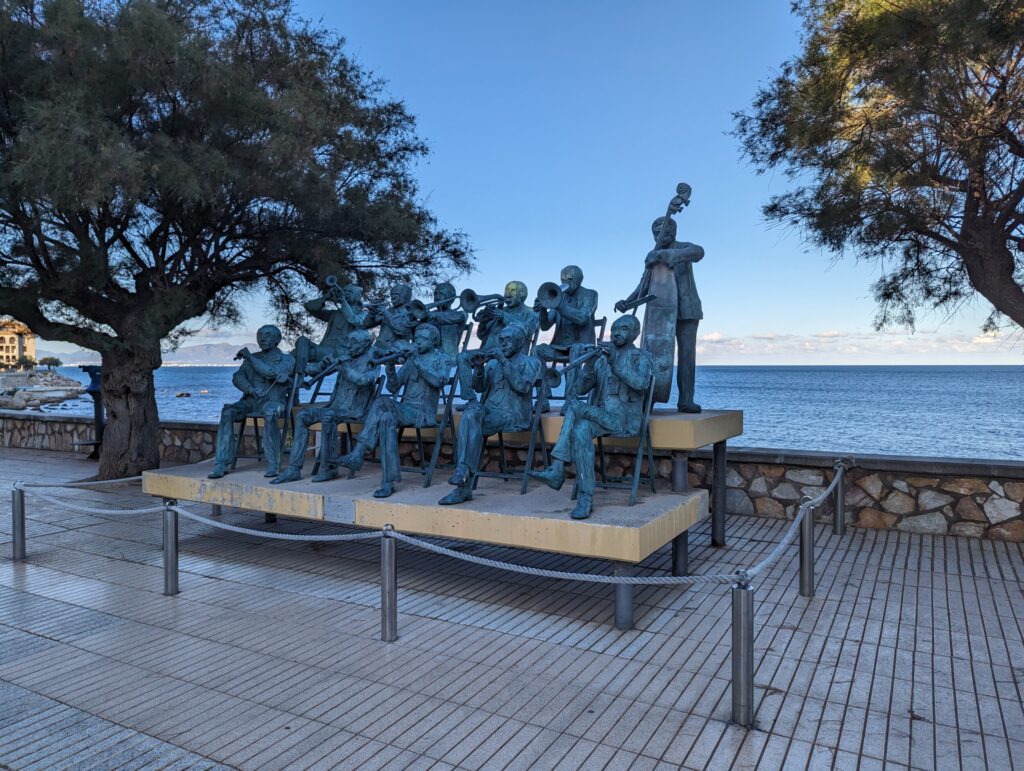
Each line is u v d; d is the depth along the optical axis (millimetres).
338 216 10453
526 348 6512
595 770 3123
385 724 3555
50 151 7477
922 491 7355
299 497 6215
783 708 3670
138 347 10250
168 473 7242
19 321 10102
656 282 6578
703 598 5484
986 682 3951
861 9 6879
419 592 5734
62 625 5000
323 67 10875
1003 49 5926
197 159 8664
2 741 3420
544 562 6629
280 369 7168
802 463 7918
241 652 4500
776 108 7941
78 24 8117
